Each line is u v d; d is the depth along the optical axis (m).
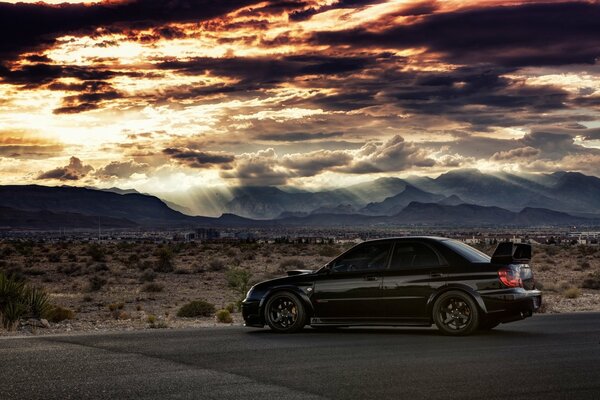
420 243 14.35
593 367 10.50
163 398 8.52
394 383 9.39
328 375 9.92
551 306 22.88
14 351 11.93
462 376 9.84
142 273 45.88
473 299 13.73
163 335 14.23
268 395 8.70
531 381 9.50
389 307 14.17
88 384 9.27
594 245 123.62
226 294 33.84
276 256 76.62
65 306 28.33
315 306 14.54
